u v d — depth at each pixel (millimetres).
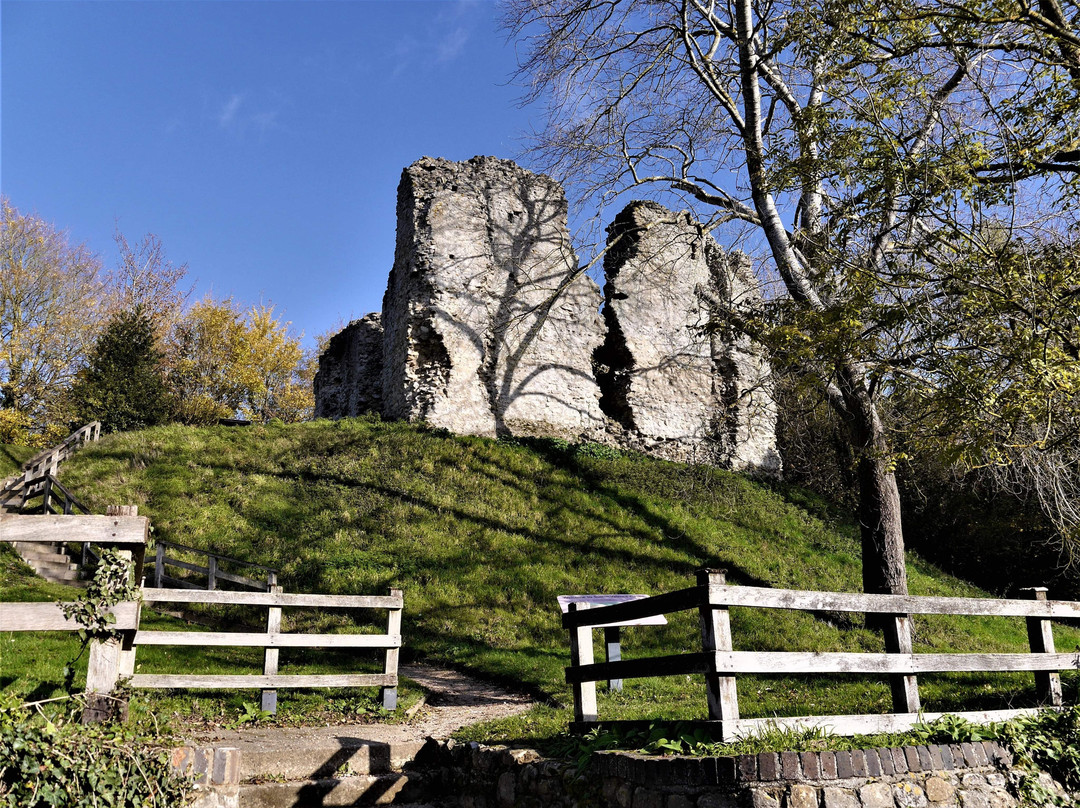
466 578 13969
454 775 6141
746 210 14562
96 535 5113
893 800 4297
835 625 12914
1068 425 8289
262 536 14906
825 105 9742
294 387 41469
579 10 15242
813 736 4609
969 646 12562
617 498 17812
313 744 6273
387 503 16375
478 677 10570
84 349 31891
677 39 14930
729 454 22156
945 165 8586
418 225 21109
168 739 5023
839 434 17828
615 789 4582
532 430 20703
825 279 10164
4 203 32125
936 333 8680
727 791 3979
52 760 4293
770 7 13344
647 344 22625
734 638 11875
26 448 23266
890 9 9133
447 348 20281
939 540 20516
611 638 9492
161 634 7398
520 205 22328
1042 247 8750
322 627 12031
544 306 19422
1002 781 4895
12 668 7598
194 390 37656
